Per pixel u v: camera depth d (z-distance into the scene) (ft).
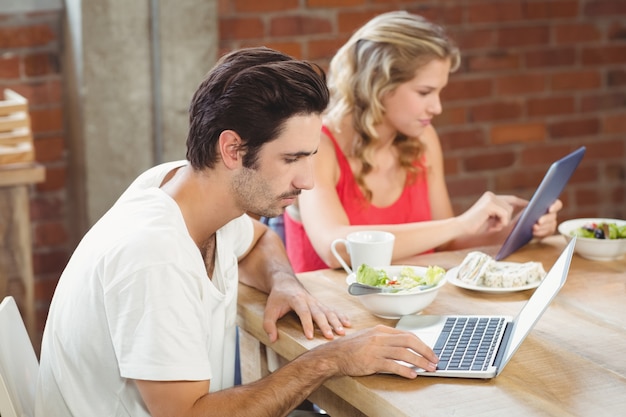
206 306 5.25
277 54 5.34
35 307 11.50
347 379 5.08
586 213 13.57
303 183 5.32
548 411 4.55
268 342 6.02
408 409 4.62
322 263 8.16
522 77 12.87
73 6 10.59
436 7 12.29
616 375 4.96
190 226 5.42
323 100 5.24
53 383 5.40
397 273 6.37
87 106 10.68
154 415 4.98
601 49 13.14
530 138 13.07
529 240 7.45
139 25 10.71
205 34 11.01
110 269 4.95
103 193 10.95
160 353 4.83
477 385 4.88
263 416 5.00
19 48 10.96
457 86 12.62
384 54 7.68
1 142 9.86
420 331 5.63
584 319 5.81
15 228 10.00
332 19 11.80
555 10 12.84
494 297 6.31
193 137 5.31
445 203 8.67
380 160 8.21
